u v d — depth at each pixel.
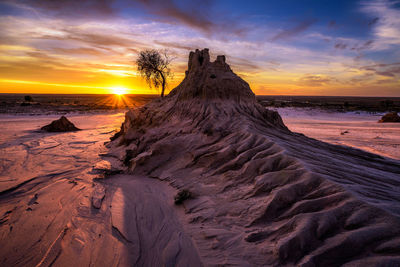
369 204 4.12
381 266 3.06
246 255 4.19
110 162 12.06
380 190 5.00
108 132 24.64
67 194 7.93
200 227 5.43
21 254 4.92
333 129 27.27
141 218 6.21
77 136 21.64
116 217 6.27
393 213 3.80
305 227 4.11
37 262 4.65
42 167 11.45
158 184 8.52
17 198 7.87
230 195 6.38
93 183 9.00
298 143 9.84
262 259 3.98
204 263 4.30
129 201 7.25
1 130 24.62
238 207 5.71
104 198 7.56
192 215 6.02
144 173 9.62
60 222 6.13
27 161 12.62
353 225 3.89
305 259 3.62
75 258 4.70
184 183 8.00
